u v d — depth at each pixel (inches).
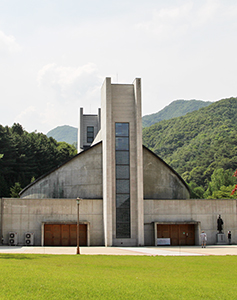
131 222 1700.3
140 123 1752.0
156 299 525.7
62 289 554.6
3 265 754.2
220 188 4264.3
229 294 557.3
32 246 1631.4
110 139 1734.7
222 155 5969.5
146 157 1974.7
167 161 7534.5
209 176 5743.1
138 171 1713.8
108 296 531.5
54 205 1712.6
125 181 1729.8
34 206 1701.5
